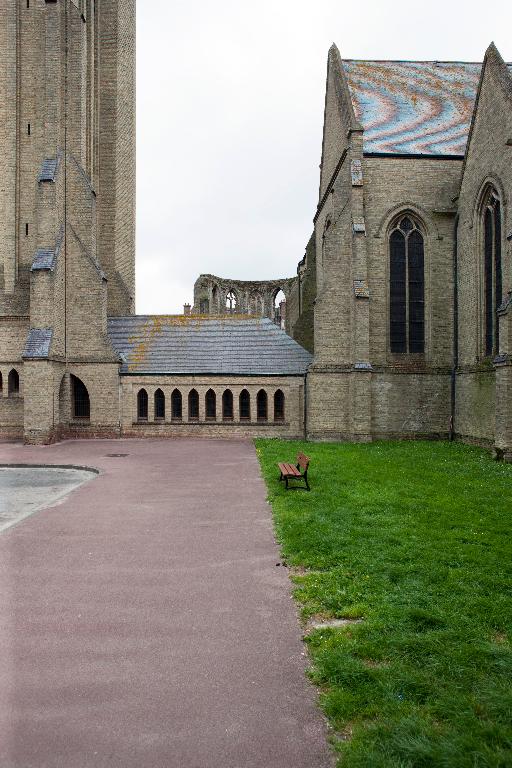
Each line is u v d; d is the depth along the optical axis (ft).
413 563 34.55
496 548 37.19
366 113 122.11
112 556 37.88
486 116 96.22
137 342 123.95
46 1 115.14
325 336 110.42
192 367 117.60
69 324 117.70
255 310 228.63
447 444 103.35
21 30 122.72
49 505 53.78
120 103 146.92
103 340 117.50
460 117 122.93
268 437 115.96
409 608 27.81
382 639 24.73
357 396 106.22
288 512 47.65
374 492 55.16
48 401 107.14
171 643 25.49
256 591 31.48
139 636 26.20
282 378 115.85
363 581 31.78
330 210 130.62
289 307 179.32
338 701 20.49
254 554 37.93
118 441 112.27
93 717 20.06
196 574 34.27
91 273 117.39
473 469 70.49
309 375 110.52
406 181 112.98
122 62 148.25
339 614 27.76
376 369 112.37
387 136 117.39
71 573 34.63
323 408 110.22
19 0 122.62
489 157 95.09
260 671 23.08
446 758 17.19
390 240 114.01
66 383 116.78
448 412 112.78
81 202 119.14
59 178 114.11
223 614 28.53
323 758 17.99
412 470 69.15
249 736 19.01
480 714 19.60
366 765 17.15
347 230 110.83
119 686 22.02
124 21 150.30
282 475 57.57
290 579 33.19
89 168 136.36
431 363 113.19
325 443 104.63
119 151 146.10
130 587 32.27
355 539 39.45
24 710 20.47
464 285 107.45
